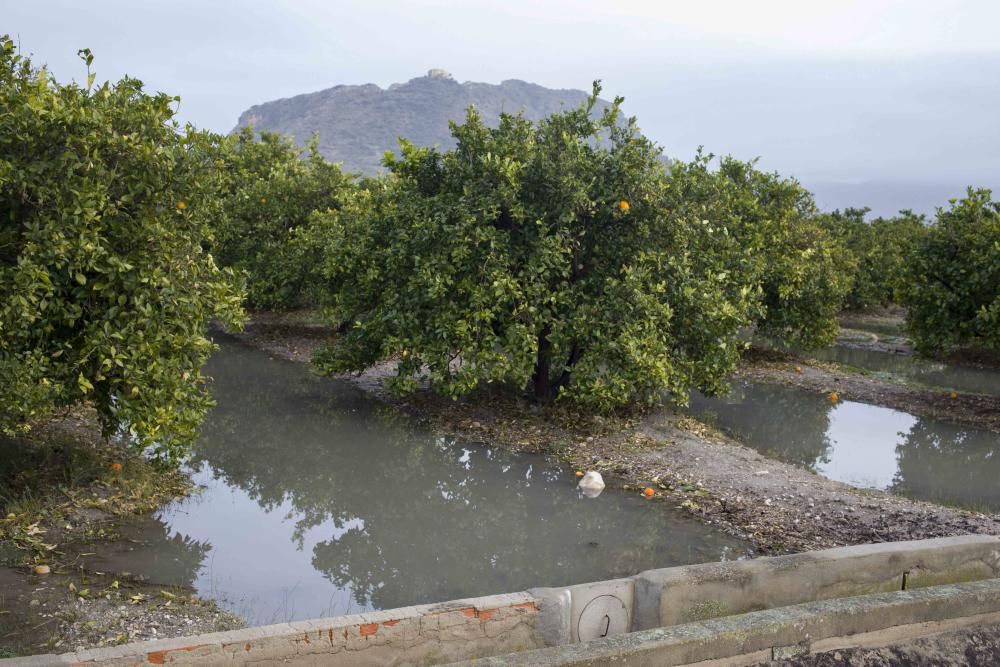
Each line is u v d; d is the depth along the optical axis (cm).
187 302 827
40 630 571
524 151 1197
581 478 1034
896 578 582
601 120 1255
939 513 927
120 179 800
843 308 3325
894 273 1781
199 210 873
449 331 1162
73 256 748
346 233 1636
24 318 712
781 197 2119
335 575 750
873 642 497
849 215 4016
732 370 1270
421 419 1303
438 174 1297
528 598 488
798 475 1068
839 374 1867
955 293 1611
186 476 1004
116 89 849
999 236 1547
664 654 434
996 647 508
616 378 1116
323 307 1875
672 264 1191
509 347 1148
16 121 717
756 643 460
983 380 1889
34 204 742
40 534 749
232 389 1486
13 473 861
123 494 878
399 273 1260
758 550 810
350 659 436
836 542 830
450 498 976
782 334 2017
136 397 792
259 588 710
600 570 767
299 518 905
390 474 1059
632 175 1195
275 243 2036
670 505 940
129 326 783
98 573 691
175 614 629
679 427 1280
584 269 1271
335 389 1504
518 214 1169
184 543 796
